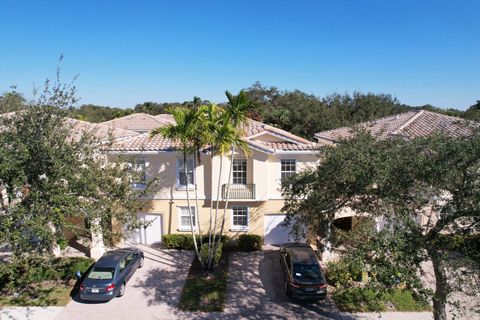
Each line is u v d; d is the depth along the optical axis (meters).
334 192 13.42
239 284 17.44
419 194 10.73
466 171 9.95
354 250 10.35
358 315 14.67
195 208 21.27
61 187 12.38
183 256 20.75
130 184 16.69
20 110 13.31
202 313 14.89
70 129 14.74
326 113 50.47
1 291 16.30
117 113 65.44
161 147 20.81
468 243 10.10
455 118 22.17
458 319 13.63
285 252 18.19
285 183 15.56
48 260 12.60
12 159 11.49
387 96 56.91
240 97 16.83
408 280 9.09
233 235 21.94
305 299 15.32
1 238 11.16
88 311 14.95
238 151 20.75
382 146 12.78
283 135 21.22
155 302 15.73
